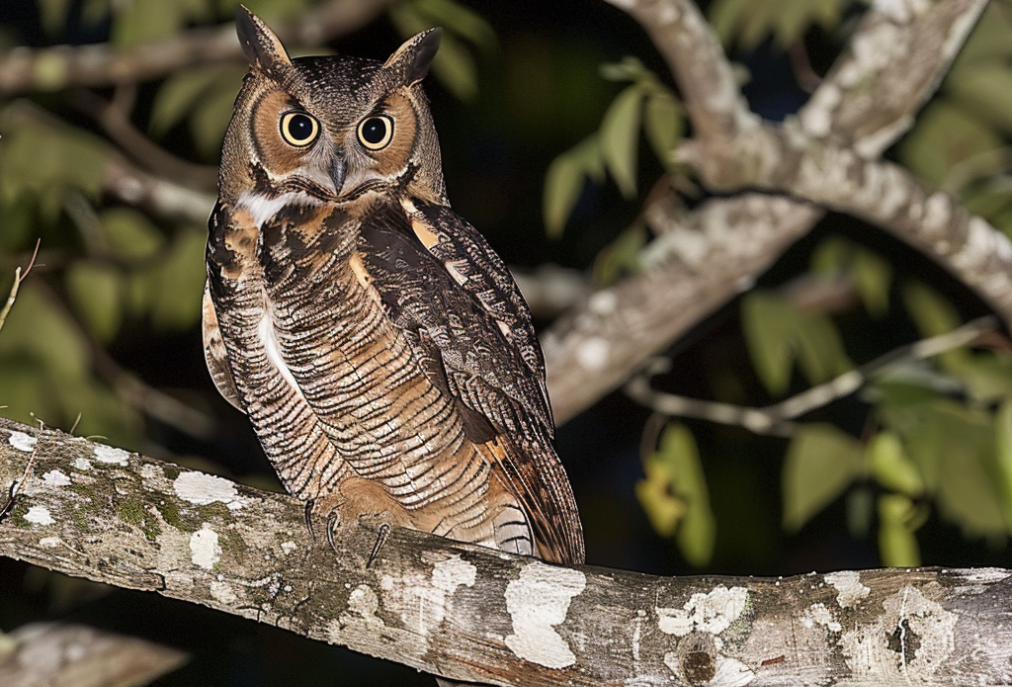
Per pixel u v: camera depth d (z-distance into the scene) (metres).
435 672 6.28
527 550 8.20
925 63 9.61
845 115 9.77
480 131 14.23
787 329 11.20
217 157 14.12
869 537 14.27
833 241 12.02
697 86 8.75
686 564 14.26
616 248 11.20
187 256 11.87
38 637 10.34
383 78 8.23
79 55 11.05
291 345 7.58
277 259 7.56
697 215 11.04
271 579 6.27
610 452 14.74
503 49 13.87
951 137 11.87
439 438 7.73
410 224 8.06
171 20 11.09
